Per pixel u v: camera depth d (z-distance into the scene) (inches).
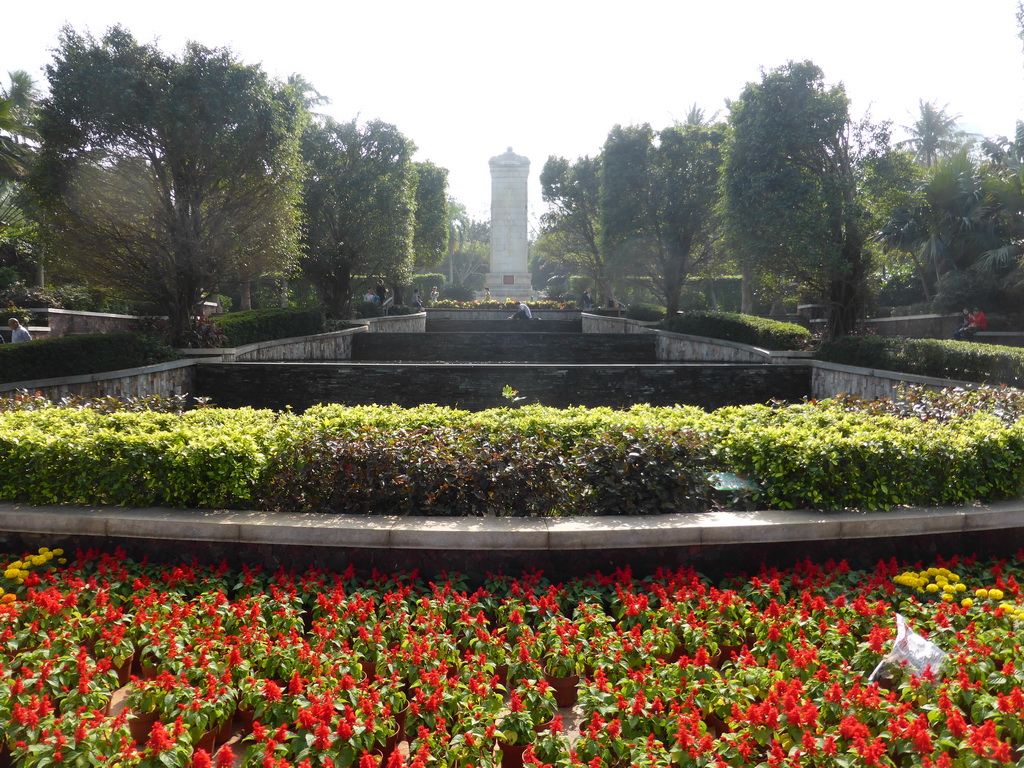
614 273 1154.0
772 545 208.2
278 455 225.1
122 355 551.5
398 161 1078.4
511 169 1579.7
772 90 703.1
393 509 220.4
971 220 901.2
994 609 170.7
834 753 120.1
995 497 233.5
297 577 199.8
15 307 850.8
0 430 238.2
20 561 202.2
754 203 708.7
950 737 123.1
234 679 150.1
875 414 303.3
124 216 623.5
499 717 142.4
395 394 565.6
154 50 617.0
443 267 2876.5
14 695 135.5
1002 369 454.0
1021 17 676.7
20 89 1197.7
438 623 168.4
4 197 1064.2
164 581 195.9
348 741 126.3
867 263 716.0
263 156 647.1
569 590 190.7
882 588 186.5
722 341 783.7
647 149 1088.8
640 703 134.4
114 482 221.1
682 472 221.5
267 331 737.0
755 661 152.8
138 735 142.9
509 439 235.8
